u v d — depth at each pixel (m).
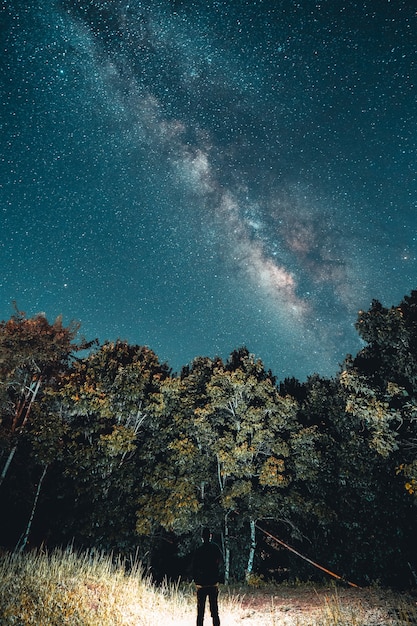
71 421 16.41
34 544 15.35
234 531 15.99
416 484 10.15
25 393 19.30
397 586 12.06
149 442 15.90
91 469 14.41
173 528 14.65
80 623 6.92
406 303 13.16
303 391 20.28
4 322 18.84
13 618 6.38
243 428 15.55
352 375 12.27
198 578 7.00
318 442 16.36
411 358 11.76
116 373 16.48
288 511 15.52
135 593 9.57
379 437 11.53
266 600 11.25
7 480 17.16
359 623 7.71
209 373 18.22
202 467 15.73
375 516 13.41
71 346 19.92
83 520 13.84
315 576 15.18
